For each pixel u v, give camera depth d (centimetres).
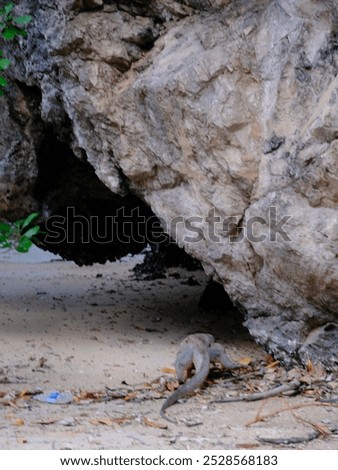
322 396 912
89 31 1089
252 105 980
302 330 1009
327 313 977
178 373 976
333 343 980
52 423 807
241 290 1061
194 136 1024
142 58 1105
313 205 918
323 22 933
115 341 1242
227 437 764
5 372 1037
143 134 1090
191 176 1059
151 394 939
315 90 927
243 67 977
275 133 955
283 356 1029
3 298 1620
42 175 1386
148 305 1579
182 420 826
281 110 948
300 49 937
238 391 944
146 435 767
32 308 1510
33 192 1384
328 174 884
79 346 1197
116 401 907
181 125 1031
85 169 1396
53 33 1118
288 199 934
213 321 1427
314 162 895
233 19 1026
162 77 1034
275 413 850
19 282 1892
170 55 1062
